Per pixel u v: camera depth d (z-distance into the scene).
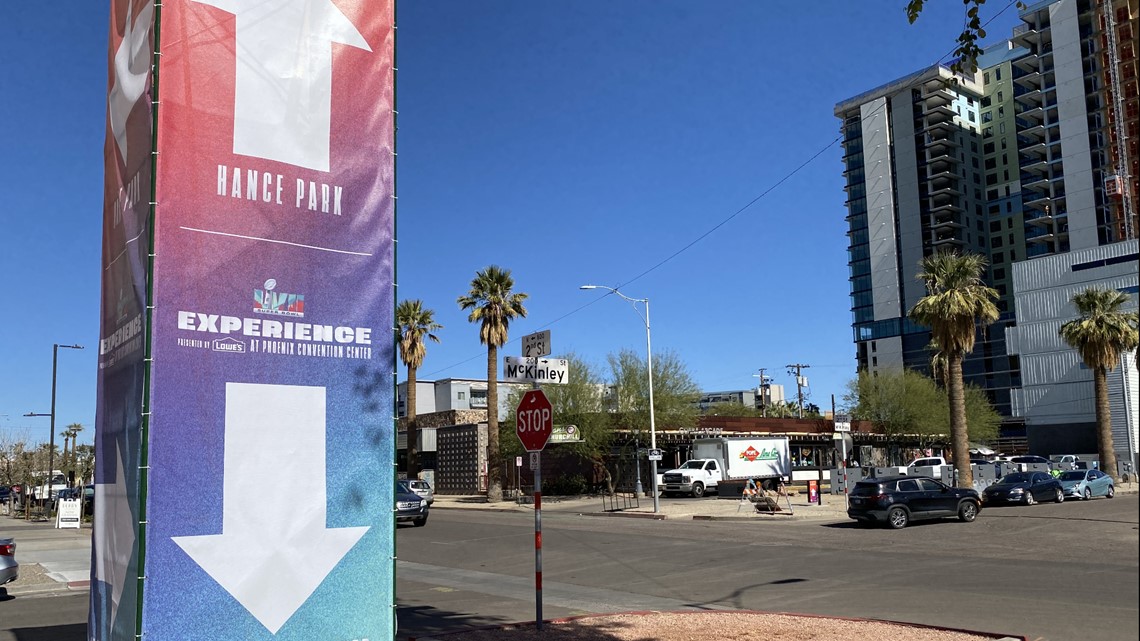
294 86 7.23
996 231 126.56
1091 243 101.88
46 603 14.12
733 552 19.67
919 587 13.41
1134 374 65.81
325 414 7.07
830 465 63.53
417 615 11.91
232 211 6.79
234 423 6.61
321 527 6.93
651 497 47.50
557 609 12.20
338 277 7.28
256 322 6.80
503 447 50.38
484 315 47.06
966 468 37.28
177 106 6.63
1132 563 15.74
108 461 7.03
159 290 6.38
